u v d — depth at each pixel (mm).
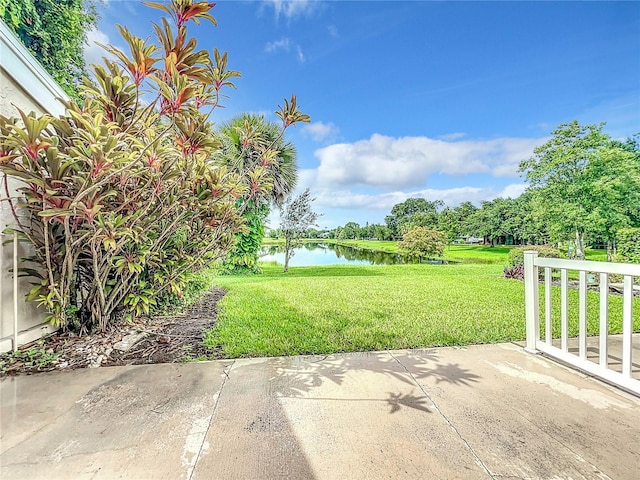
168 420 1855
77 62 8641
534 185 11961
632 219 10148
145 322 3758
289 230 12023
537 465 1505
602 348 2355
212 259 4113
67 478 1405
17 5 6883
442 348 3084
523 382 2357
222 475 1433
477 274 9961
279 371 2555
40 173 2408
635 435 1725
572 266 2580
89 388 2248
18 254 2998
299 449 1611
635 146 12016
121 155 2439
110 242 2566
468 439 1696
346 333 3512
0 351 2727
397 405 2035
